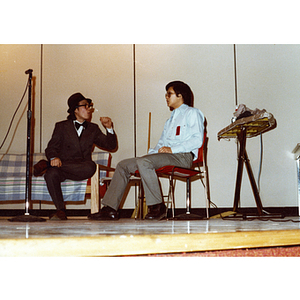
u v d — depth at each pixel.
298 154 4.09
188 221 2.88
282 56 4.59
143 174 3.12
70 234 1.45
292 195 4.47
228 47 4.62
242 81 4.58
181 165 3.27
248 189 4.47
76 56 4.84
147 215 3.18
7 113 4.89
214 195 4.49
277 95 4.56
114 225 2.24
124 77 4.75
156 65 4.71
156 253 1.41
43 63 4.88
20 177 3.82
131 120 4.70
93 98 4.78
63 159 3.94
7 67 4.92
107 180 3.91
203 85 4.61
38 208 4.70
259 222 2.50
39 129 4.83
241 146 3.11
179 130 3.47
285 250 1.59
